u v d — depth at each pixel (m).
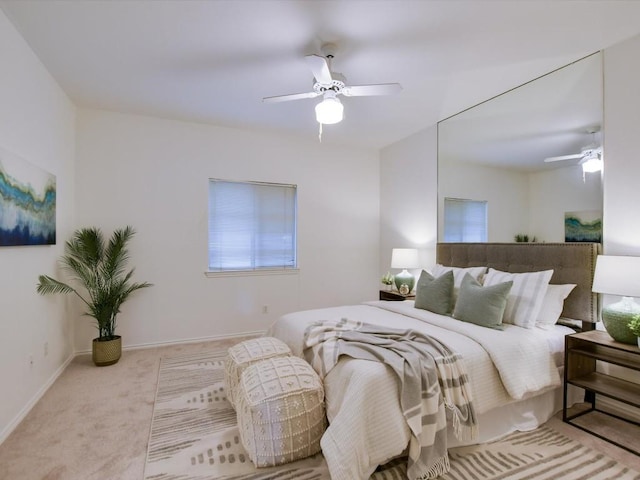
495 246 3.21
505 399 2.06
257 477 1.74
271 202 4.52
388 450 1.65
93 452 1.94
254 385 1.92
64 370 3.13
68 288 2.89
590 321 2.49
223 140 4.19
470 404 1.90
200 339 4.09
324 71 2.22
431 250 4.11
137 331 3.81
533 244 2.89
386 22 2.13
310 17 2.09
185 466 1.83
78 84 3.03
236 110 3.63
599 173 2.49
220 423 2.25
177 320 3.98
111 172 3.71
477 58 2.56
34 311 2.53
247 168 4.32
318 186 4.76
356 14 2.06
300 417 1.84
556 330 2.47
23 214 2.31
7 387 2.12
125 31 2.25
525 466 1.83
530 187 2.95
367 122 3.98
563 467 1.83
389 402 1.71
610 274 2.14
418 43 2.36
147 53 2.52
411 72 2.78
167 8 2.01
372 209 5.12
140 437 2.09
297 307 4.63
